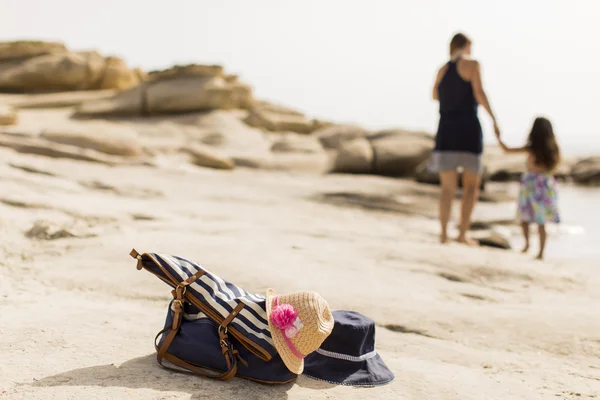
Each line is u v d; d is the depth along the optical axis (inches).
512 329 167.9
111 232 258.7
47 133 617.6
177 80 1038.4
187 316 124.9
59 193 336.2
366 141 856.3
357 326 127.5
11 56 1087.0
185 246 234.7
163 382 114.0
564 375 138.6
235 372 117.3
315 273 210.4
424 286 210.1
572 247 371.2
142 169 541.6
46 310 158.6
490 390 126.3
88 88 1146.0
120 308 164.6
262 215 370.0
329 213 427.8
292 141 923.4
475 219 472.4
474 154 299.0
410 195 598.2
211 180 533.3
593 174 959.0
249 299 124.0
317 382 123.8
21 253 217.3
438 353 149.7
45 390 106.9
